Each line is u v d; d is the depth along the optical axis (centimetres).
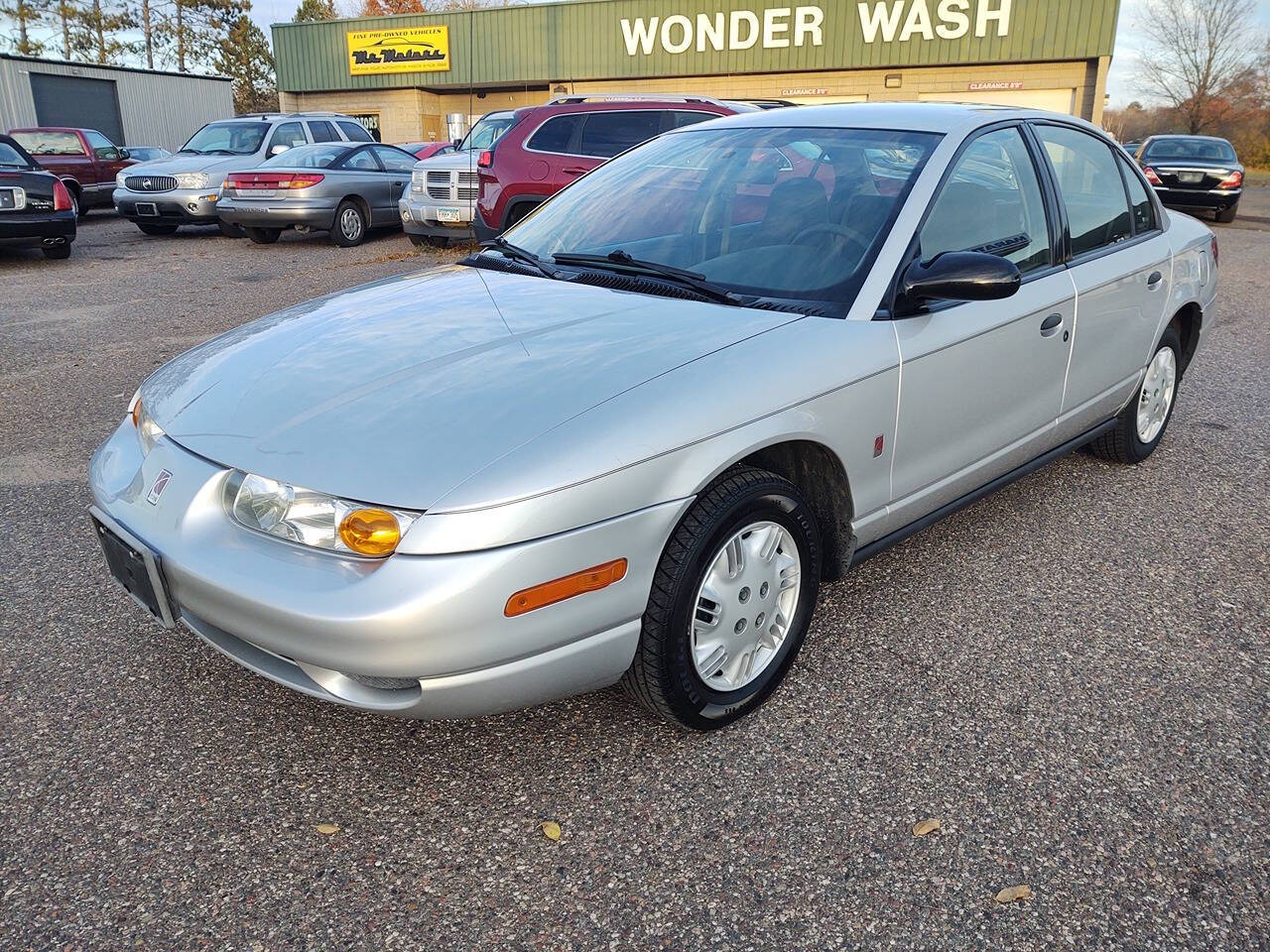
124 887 206
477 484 204
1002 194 333
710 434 230
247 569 215
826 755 249
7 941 191
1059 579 345
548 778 240
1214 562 359
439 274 340
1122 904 201
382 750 252
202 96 2770
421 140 2745
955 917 198
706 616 247
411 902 203
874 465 281
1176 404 569
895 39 2212
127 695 274
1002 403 329
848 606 325
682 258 310
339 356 259
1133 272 393
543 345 254
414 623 199
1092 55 2075
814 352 258
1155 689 278
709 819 226
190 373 275
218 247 1302
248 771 243
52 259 1177
